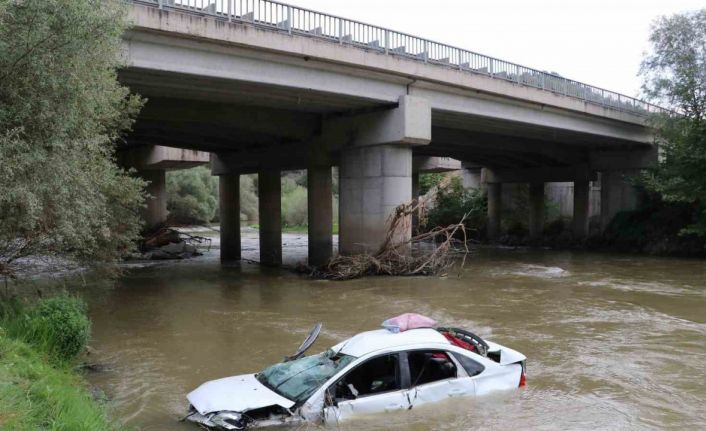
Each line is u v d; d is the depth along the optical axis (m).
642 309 17.64
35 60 10.12
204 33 18.77
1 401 5.92
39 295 12.76
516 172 50.09
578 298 19.83
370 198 26.53
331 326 15.14
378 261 25.67
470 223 54.75
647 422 7.83
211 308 17.97
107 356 11.95
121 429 7.04
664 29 35.62
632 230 41.00
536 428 7.44
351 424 6.95
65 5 10.36
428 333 8.11
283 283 24.19
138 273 28.38
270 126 27.45
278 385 7.58
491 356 8.71
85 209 11.78
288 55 21.19
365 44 23.30
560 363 11.12
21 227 10.93
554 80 32.22
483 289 22.02
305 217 81.62
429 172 55.94
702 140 33.28
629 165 42.34
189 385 9.90
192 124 26.94
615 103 36.75
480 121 30.78
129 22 13.29
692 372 10.48
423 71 25.17
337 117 27.95
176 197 77.75
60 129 10.82
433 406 7.48
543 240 48.97
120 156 44.88
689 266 30.70
